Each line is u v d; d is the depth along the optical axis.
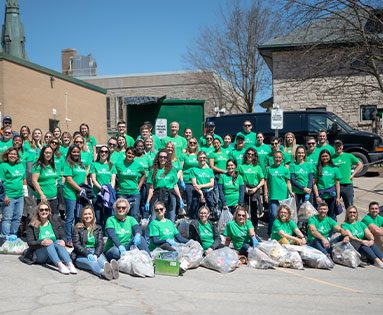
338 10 13.34
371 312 5.74
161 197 8.88
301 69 19.17
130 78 36.28
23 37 30.17
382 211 9.39
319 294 6.50
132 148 8.88
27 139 9.98
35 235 7.25
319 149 10.11
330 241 8.58
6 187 8.42
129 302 5.79
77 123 24.42
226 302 5.95
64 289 6.23
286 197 9.52
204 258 7.75
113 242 7.44
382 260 8.29
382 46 13.26
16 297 5.84
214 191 9.78
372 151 17.20
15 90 19.45
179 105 14.98
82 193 8.30
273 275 7.49
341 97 24.31
